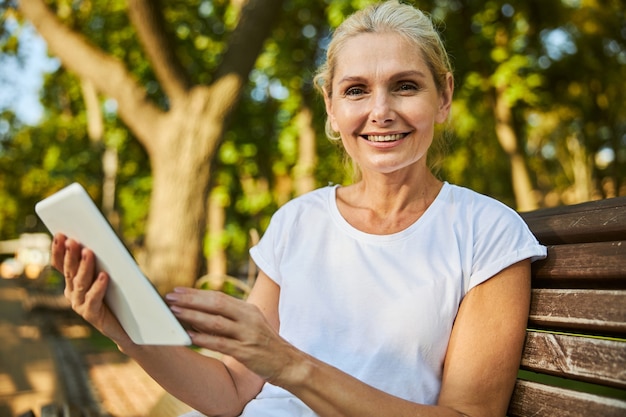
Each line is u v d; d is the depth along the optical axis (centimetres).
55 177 1569
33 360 614
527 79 1198
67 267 124
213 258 1007
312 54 1194
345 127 167
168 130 727
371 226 166
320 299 162
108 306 133
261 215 1164
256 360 128
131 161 1485
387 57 161
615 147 1524
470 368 144
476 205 159
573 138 1766
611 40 1297
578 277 143
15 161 2116
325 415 135
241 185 1154
